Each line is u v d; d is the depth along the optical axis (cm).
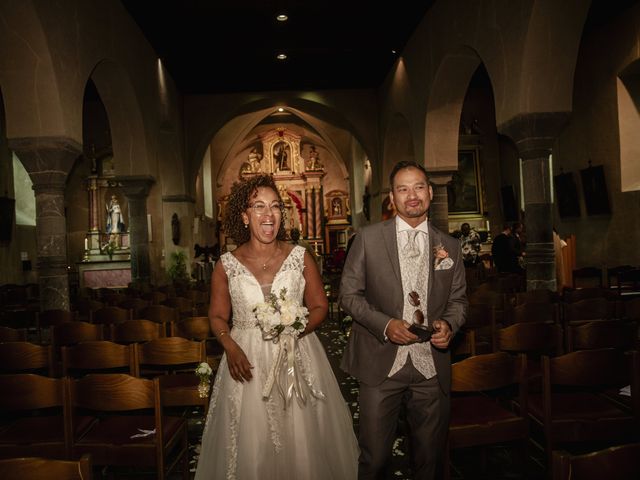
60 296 750
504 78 759
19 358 363
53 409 435
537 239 719
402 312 251
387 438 248
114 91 1058
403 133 1569
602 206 1182
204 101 1677
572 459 143
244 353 246
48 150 728
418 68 1200
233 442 243
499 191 1886
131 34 1055
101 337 460
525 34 689
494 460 358
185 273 1534
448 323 249
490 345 437
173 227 1549
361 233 261
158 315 562
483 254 1661
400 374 245
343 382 557
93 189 1705
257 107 1811
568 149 1302
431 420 247
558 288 787
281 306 242
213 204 2509
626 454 148
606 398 341
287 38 1258
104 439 285
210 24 1142
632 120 1123
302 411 248
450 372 252
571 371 281
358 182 2355
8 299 1100
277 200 261
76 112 778
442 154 1139
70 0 766
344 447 262
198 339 460
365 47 1330
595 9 1081
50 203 745
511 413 300
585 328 355
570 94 702
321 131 2519
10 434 300
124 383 267
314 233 2883
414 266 254
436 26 1047
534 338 358
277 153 2927
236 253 269
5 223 1405
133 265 1170
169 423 313
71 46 766
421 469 249
